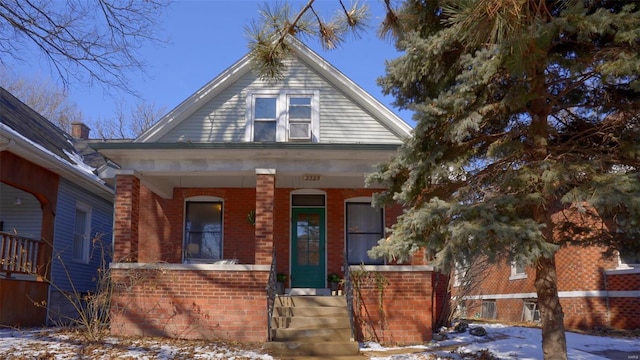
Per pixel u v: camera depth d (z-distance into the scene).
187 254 14.92
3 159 12.73
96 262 18.27
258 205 12.40
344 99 15.47
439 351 10.95
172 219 15.02
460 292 15.48
